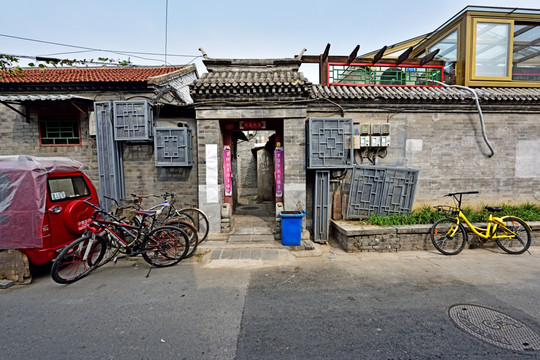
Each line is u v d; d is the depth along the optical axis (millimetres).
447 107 6453
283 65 6723
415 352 2641
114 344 2787
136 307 3500
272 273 4535
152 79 6551
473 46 7375
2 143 6555
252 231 6379
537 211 6449
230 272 4578
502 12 7375
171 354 2639
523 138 6711
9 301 3695
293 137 5969
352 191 6266
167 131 6004
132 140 6043
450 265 4844
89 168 6492
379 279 4281
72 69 9125
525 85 7496
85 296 3805
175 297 3748
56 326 3107
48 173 4488
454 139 6574
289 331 2977
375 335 2896
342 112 6305
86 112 6402
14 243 4172
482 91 6793
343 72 7309
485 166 6660
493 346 2729
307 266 4824
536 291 3881
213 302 3609
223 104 5891
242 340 2832
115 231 4883
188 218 5914
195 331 2992
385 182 6215
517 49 7703
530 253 5469
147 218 5188
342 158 5988
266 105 5902
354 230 5504
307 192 6387
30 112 6480
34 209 4223
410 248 5633
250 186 15203
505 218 5609
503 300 3625
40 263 4297
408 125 6465
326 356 2588
